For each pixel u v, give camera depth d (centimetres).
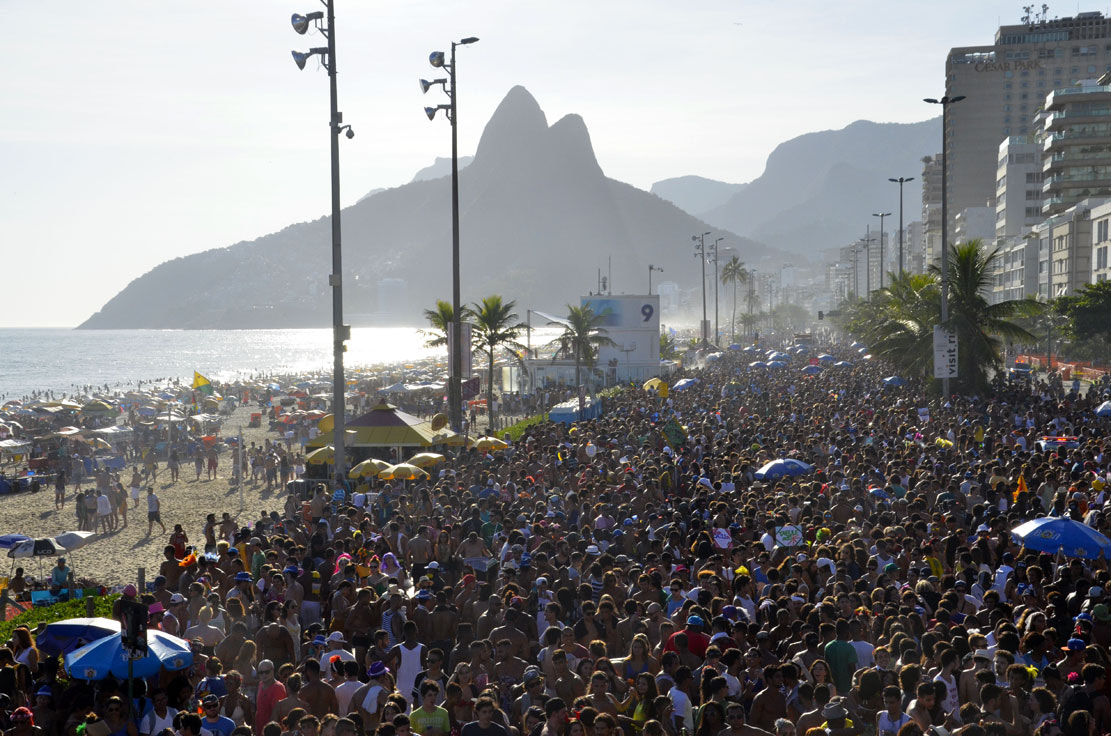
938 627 1214
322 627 1567
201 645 1348
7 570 3002
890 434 3481
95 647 1134
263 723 1127
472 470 2902
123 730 1058
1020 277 13288
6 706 1119
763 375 7306
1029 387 6216
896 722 984
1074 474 2464
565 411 5222
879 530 1770
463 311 6088
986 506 2072
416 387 8638
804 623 1268
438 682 1122
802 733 981
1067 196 13050
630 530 1933
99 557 3172
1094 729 987
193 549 2044
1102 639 1254
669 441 3247
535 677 1075
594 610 1324
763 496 2273
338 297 3048
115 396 10631
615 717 1033
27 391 15212
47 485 5059
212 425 7069
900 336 5994
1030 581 1531
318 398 8544
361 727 1057
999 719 980
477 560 1892
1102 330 8131
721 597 1417
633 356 9262
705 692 1060
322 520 2061
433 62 4253
